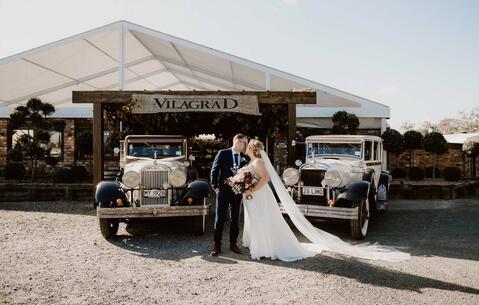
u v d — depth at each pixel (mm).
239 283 4355
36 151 12141
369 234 7066
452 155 15156
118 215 6258
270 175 5883
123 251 5742
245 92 9344
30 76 13227
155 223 8062
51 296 3939
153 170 6680
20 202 10703
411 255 5586
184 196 6598
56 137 14953
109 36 11344
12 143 14734
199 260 5281
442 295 3998
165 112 9703
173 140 8172
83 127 15039
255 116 10445
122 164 8414
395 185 12086
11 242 6180
